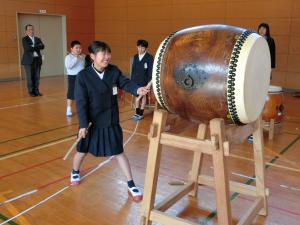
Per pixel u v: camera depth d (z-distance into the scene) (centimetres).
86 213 231
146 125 470
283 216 229
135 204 244
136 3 1063
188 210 237
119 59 1147
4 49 945
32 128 447
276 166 319
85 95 241
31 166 313
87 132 251
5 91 757
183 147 180
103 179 286
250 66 157
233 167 317
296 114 558
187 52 167
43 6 1024
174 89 172
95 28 1191
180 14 974
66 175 294
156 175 194
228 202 172
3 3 924
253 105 166
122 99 648
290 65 805
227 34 164
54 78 1025
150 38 1055
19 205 240
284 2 789
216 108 165
